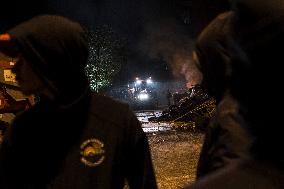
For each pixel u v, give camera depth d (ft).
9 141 7.09
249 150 2.91
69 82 6.98
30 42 6.79
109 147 7.14
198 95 46.34
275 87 2.81
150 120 48.73
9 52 7.48
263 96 2.85
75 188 6.92
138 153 7.51
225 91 5.71
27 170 7.04
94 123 7.14
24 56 6.86
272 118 2.82
